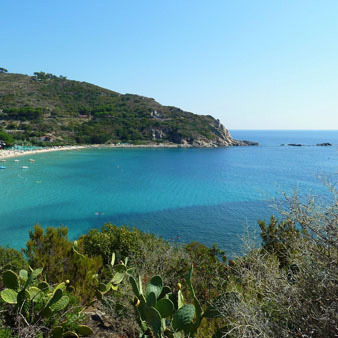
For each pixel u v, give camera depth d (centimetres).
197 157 11888
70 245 679
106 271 719
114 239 980
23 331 370
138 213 3869
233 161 10794
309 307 252
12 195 4834
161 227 3294
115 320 474
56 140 13688
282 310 263
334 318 229
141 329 351
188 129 16875
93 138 14875
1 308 426
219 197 4834
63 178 6619
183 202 4481
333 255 267
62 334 416
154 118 17712
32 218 3594
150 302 329
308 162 10531
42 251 645
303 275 271
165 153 13000
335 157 12144
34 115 14938
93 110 17562
